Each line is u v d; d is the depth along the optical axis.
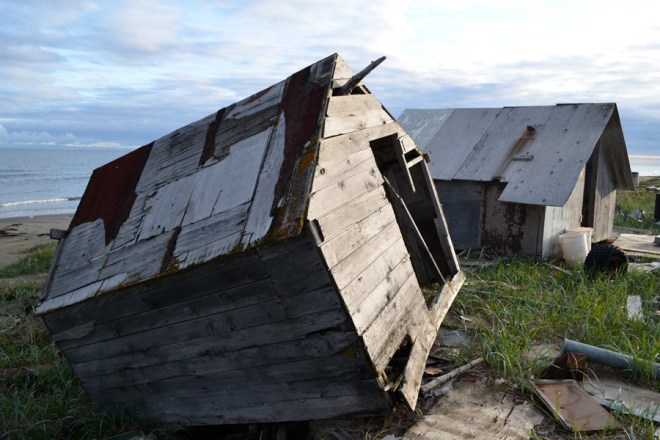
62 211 31.84
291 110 3.72
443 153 9.77
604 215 10.53
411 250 6.39
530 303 5.93
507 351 4.57
